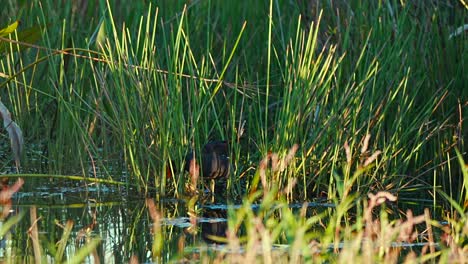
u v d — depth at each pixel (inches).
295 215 353.4
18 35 434.9
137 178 403.9
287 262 274.4
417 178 415.5
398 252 302.8
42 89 500.7
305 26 495.8
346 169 387.2
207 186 412.8
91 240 317.4
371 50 443.2
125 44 409.7
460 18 475.8
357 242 268.8
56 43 511.5
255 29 532.4
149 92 401.1
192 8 526.9
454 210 383.2
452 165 434.9
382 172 420.2
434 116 446.6
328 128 407.8
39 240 315.0
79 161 435.8
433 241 319.0
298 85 397.4
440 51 449.7
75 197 395.2
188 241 316.5
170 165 400.2
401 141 423.2
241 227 341.1
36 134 472.7
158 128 405.4
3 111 413.1
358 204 328.5
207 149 401.4
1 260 284.0
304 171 396.2
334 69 400.5
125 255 295.4
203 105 404.8
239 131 402.3
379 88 428.5
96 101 416.8
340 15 477.4
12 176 385.4
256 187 399.5
